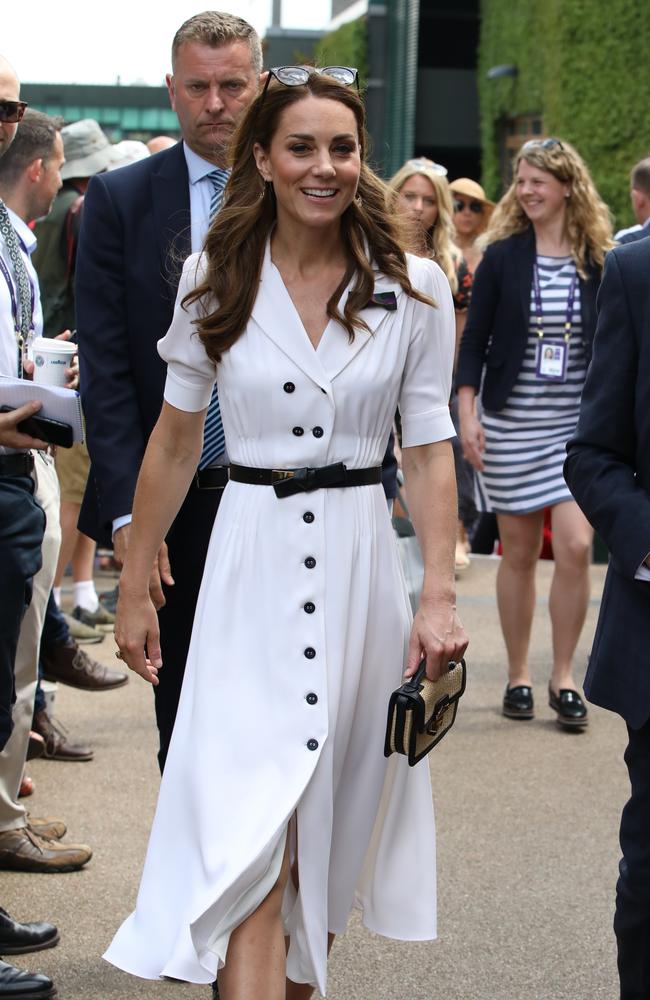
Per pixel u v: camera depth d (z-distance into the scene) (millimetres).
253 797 3111
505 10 20922
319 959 3191
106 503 4059
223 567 3266
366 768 3336
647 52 16844
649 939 3320
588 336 6711
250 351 3213
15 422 3721
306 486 3211
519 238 6816
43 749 4961
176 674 4156
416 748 3168
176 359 3330
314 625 3191
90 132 8164
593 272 6738
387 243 3268
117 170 4176
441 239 7477
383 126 22750
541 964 4312
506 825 5473
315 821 3176
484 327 6875
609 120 17328
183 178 4152
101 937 4402
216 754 3158
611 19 17188
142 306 4094
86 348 4117
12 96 4035
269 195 3248
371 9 22625
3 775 4746
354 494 3270
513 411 6793
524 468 6762
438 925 4574
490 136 21891
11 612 3820
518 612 6906
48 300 7977
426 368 3324
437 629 3232
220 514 3326
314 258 3240
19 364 4086
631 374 3309
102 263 4105
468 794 5824
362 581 3262
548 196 6691
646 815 3275
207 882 3031
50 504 4637
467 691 7402
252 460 3268
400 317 3264
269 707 3184
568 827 5473
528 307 6703
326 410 3201
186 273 3307
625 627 3295
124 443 4082
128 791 5738
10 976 3924
